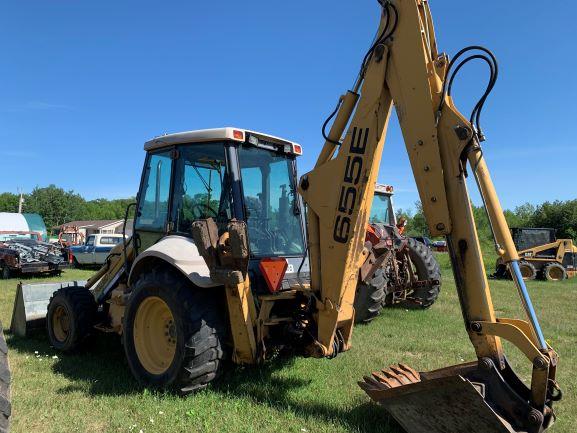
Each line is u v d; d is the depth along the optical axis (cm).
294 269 477
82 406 389
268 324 416
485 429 296
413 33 335
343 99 383
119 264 579
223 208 440
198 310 407
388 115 363
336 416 375
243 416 373
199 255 425
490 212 315
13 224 2280
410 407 328
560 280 1714
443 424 313
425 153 327
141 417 367
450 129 322
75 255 2030
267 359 455
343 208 378
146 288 439
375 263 459
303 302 443
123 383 446
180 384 404
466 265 321
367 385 372
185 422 359
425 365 517
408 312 863
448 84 331
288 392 423
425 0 349
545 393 295
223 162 447
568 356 576
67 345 547
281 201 496
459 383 300
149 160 525
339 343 429
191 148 473
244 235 384
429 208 327
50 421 361
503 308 970
